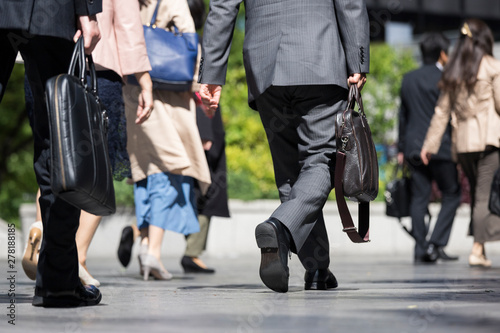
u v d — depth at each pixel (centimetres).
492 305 452
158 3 818
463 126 1060
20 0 436
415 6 2408
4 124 2742
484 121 1043
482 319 379
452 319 379
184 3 828
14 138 2781
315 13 564
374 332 333
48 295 453
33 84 459
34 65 454
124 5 663
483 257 1096
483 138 1041
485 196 1062
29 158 2822
